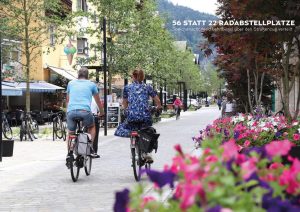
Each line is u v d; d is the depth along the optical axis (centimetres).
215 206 332
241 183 387
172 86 8981
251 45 1652
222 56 2488
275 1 1395
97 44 4384
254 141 1256
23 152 2164
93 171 1537
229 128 1409
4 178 1418
